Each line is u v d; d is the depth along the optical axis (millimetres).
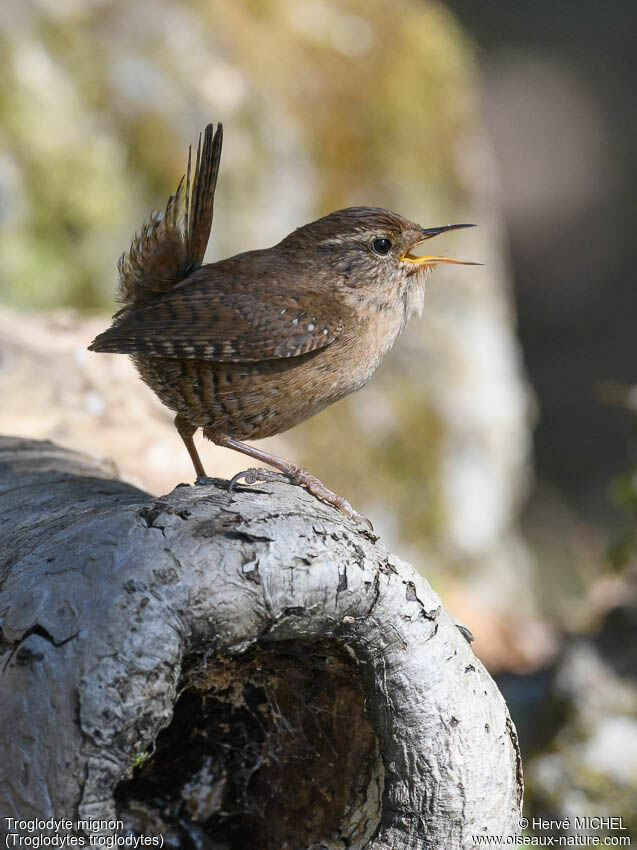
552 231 30719
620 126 32094
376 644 4523
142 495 5914
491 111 31688
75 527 4715
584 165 31547
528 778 9055
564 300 29828
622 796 8711
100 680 4055
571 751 9039
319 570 4355
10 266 13836
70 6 15047
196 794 5137
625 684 9445
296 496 4820
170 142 14984
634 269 30500
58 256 14273
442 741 4582
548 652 12898
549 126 31781
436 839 4645
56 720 4062
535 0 33125
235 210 14656
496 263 17359
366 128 15781
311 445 14664
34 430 8133
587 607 11117
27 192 14070
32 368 8672
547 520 19578
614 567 10625
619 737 9016
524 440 18016
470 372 16047
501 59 32156
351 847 4867
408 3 17562
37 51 14625
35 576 4426
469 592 15453
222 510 4461
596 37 33000
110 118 14805
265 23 16000
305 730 5008
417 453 15453
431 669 4562
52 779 4031
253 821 5113
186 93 15102
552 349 28625
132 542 4324
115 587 4195
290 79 15570
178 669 4188
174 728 5098
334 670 4859
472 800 4625
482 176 17156
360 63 16188
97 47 14953
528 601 16359
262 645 4770
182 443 8711
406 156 16047
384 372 15406
